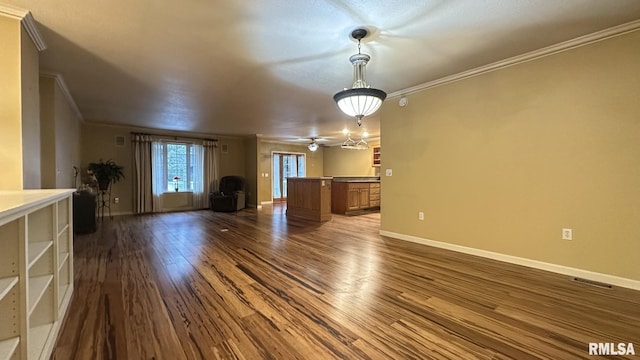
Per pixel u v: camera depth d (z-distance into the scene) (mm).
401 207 4258
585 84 2598
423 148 3932
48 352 1492
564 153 2736
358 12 2107
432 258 3318
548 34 2494
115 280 2615
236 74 3350
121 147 6684
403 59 2998
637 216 2381
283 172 10211
